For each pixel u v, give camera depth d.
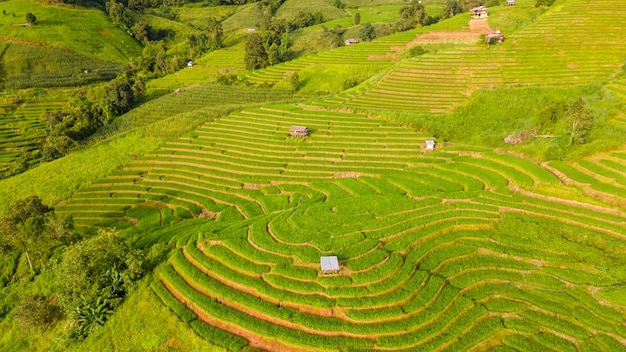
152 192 65.81
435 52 102.62
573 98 70.50
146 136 82.19
